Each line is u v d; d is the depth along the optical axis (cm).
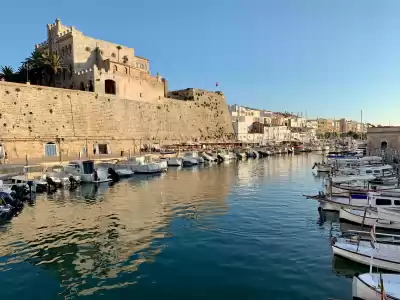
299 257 1374
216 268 1285
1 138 4434
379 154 5297
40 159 4634
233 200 2608
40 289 1136
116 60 7612
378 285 943
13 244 1595
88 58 6962
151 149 6738
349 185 2630
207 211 2233
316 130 19725
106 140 5912
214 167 5631
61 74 6850
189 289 1123
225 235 1689
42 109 5050
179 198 2731
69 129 5375
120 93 6719
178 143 7556
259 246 1515
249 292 1095
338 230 1741
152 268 1296
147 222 1973
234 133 10406
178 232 1759
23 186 2784
